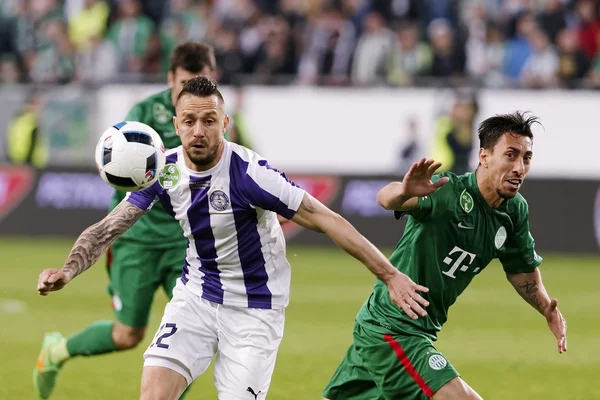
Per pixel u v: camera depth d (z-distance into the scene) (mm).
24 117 71500
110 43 78375
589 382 33531
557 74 73250
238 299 21281
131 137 20703
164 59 77750
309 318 44406
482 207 21938
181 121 20109
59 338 29000
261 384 21109
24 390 30594
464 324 44469
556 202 67562
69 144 71500
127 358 36188
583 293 52688
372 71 73938
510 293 53875
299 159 70312
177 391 20781
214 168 20547
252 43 76375
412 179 19984
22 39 81312
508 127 21469
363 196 68812
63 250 65125
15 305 46781
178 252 28078
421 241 21906
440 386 21125
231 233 20844
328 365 35125
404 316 21906
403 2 77000
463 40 74250
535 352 38594
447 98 68312
